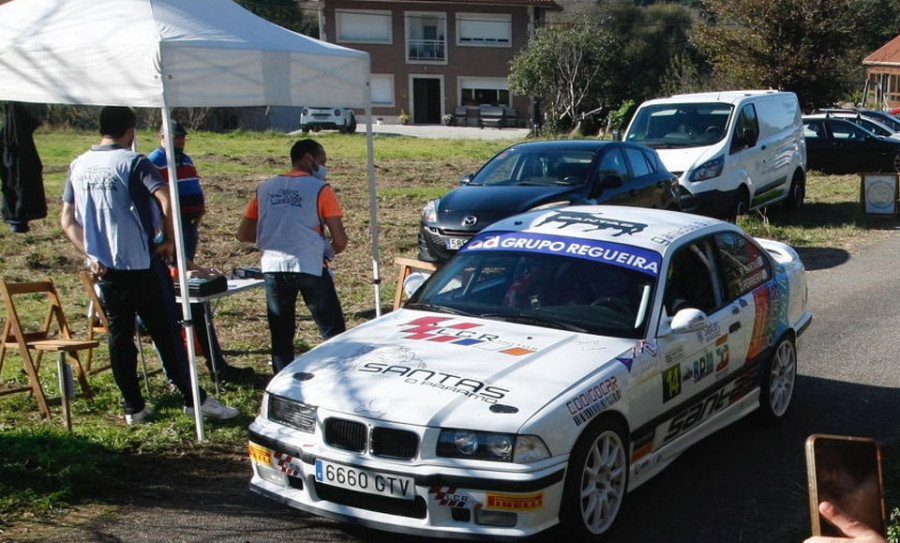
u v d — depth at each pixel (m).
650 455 5.21
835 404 7.08
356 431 4.52
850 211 17.55
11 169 8.68
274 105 6.70
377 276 7.93
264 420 4.94
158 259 6.22
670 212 6.67
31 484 5.30
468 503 4.30
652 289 5.48
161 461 5.84
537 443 4.34
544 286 5.68
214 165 25.23
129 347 6.33
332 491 4.59
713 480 5.64
